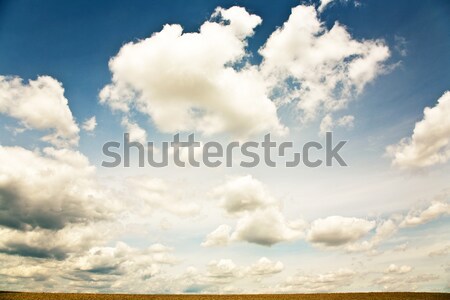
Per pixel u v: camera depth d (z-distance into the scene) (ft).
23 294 191.01
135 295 204.13
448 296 206.39
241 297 207.10
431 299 199.72
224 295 213.87
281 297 209.46
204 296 208.44
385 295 213.87
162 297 201.87
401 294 215.51
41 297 184.75
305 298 207.82
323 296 212.43
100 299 189.16
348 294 219.61
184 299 196.95
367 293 222.89
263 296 211.41
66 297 187.62
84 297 190.80
